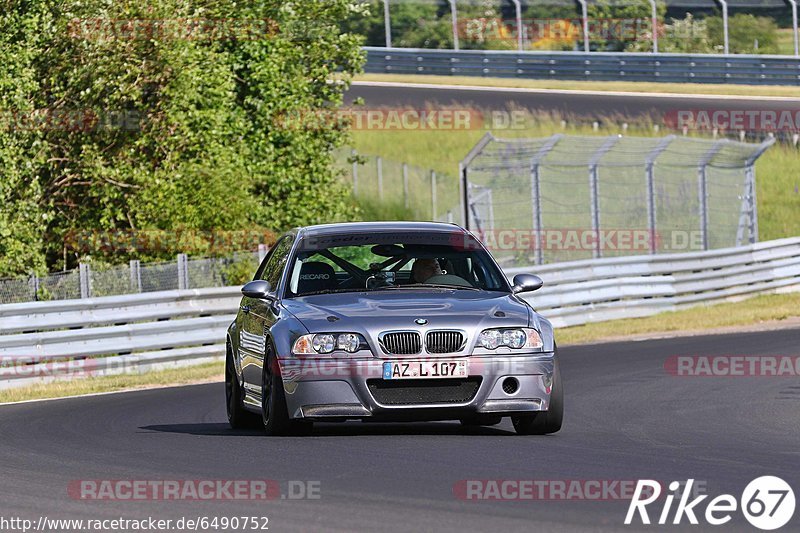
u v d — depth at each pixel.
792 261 84.94
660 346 54.66
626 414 32.56
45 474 23.20
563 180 108.31
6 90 63.53
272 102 77.62
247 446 25.92
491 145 119.00
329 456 24.09
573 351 54.59
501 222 101.56
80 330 49.81
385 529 17.19
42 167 66.25
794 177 125.19
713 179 106.44
